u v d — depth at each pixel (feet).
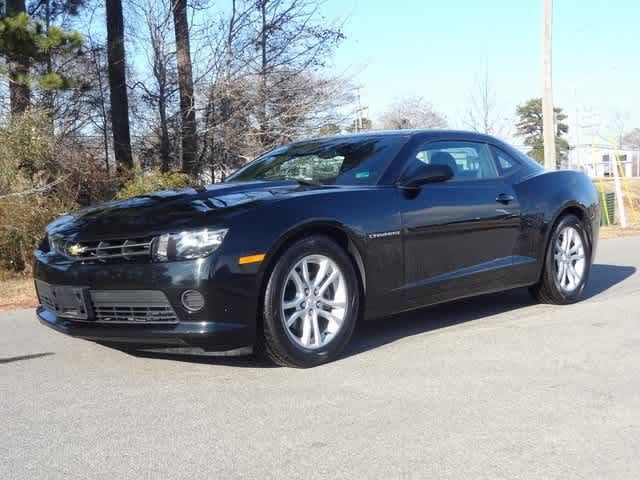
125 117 50.03
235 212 13.24
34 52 35.60
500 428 10.52
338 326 14.30
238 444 10.07
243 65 49.01
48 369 14.46
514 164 19.31
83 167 38.01
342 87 49.73
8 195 30.81
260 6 48.52
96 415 11.48
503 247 18.01
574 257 20.38
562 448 9.77
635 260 32.40
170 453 9.80
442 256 16.35
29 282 28.53
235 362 14.44
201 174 50.14
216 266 12.68
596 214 21.26
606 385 12.59
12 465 9.52
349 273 14.43
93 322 13.80
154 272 12.86
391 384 12.76
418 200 15.89
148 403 12.01
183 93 49.06
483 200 17.43
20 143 33.63
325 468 9.19
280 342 13.39
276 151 19.20
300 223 13.53
